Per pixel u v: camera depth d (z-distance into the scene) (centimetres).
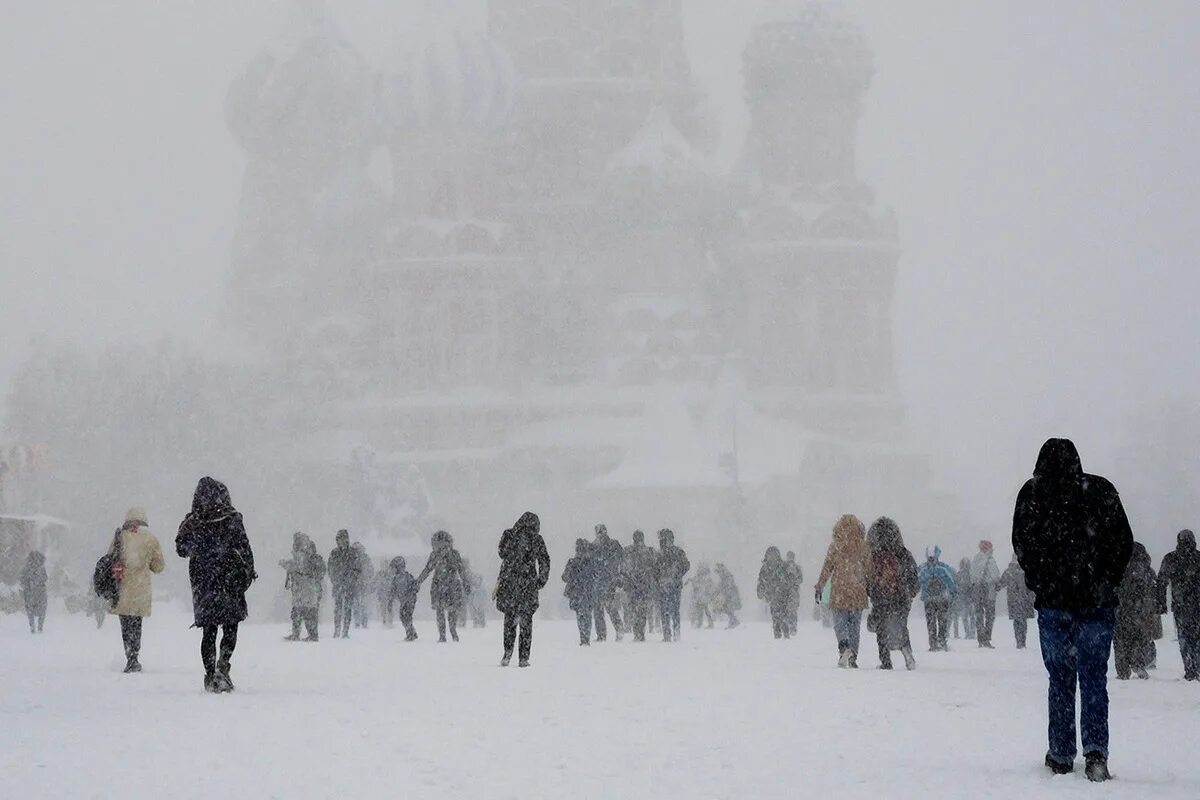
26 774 2742
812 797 2584
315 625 8450
